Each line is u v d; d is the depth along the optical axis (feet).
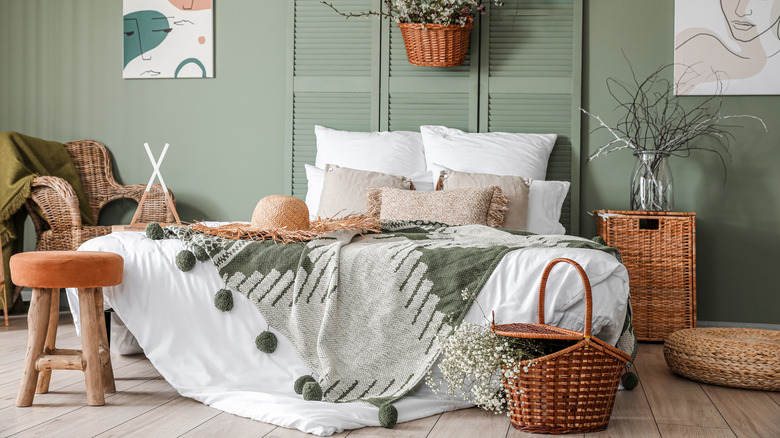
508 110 13.20
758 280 12.58
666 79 12.82
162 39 14.08
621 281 7.55
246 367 7.88
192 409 7.38
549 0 13.05
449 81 13.33
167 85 14.16
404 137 12.80
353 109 13.58
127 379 8.63
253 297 7.87
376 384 7.52
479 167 12.07
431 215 10.30
